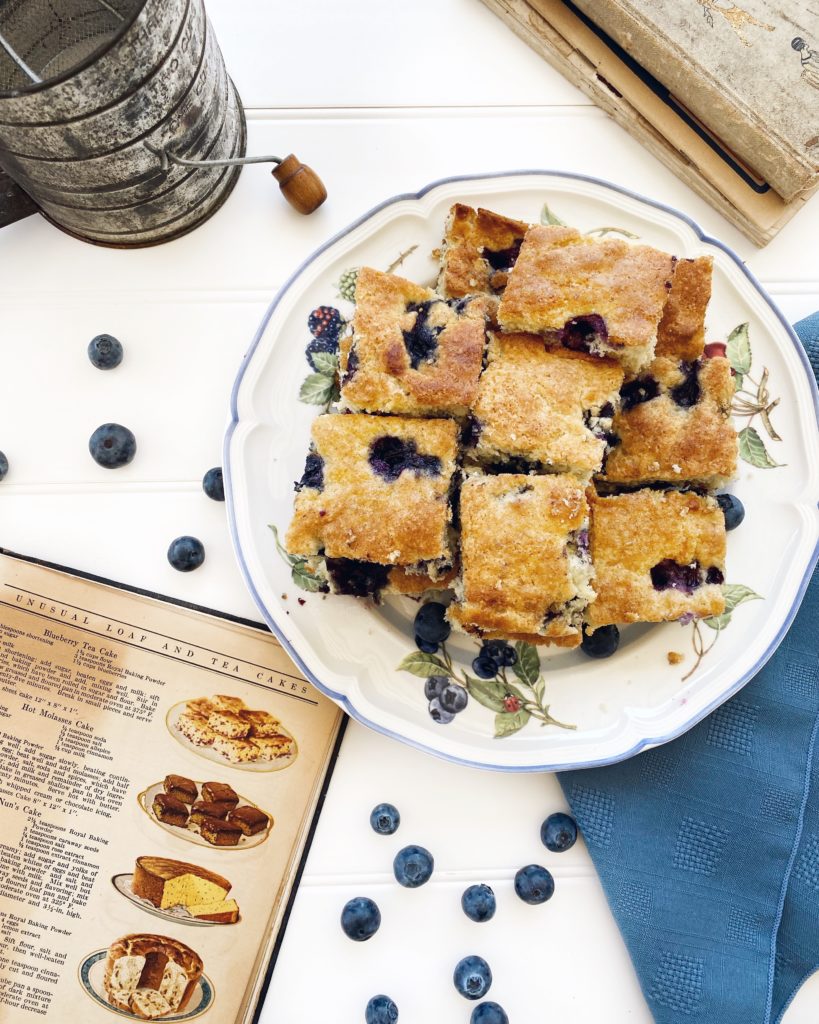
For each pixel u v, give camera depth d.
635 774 0.49
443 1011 0.49
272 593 0.48
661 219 0.50
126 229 0.50
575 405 0.47
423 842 0.49
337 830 0.49
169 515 0.50
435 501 0.46
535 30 0.52
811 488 0.49
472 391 0.46
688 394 0.48
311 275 0.49
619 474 0.48
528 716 0.48
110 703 0.49
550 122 0.53
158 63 0.43
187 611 0.50
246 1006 0.48
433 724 0.48
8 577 0.49
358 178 0.53
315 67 0.53
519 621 0.46
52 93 0.42
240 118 0.51
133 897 0.48
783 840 0.48
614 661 0.48
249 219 0.52
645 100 0.52
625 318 0.46
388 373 0.47
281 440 0.49
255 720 0.49
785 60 0.49
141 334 0.52
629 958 0.49
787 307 0.52
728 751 0.49
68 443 0.51
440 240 0.50
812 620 0.50
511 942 0.49
